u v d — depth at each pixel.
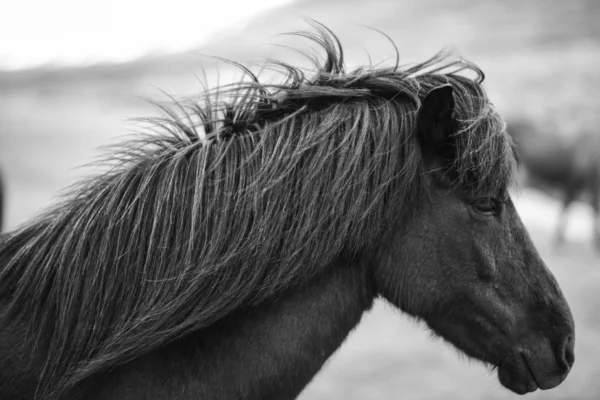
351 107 3.70
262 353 3.65
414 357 8.07
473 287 3.73
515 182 3.78
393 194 3.68
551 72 43.25
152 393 3.61
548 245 14.88
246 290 3.61
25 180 19.30
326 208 3.64
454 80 3.75
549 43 56.28
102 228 3.62
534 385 3.79
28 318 3.62
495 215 3.75
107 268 3.60
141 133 3.74
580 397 6.77
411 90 3.73
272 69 3.77
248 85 3.72
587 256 13.79
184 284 3.60
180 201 3.62
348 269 3.71
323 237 3.64
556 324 3.77
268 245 3.61
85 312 3.59
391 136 3.68
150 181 3.64
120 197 3.64
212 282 3.60
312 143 3.65
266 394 3.66
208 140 3.67
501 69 46.03
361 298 3.73
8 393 3.59
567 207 15.23
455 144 3.70
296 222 3.63
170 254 3.61
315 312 3.68
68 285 3.60
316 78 3.76
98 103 45.12
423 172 3.71
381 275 3.73
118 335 3.57
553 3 74.69
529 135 17.23
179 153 3.66
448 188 3.72
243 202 3.62
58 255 3.63
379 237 3.70
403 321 9.66
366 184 3.66
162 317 3.58
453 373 7.52
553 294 3.78
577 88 37.94
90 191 3.69
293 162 3.64
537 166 16.89
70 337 3.60
